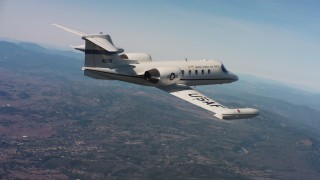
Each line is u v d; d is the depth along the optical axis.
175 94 51.28
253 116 45.88
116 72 50.75
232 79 61.88
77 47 49.72
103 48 45.47
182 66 55.72
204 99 49.97
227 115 44.28
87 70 49.94
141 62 53.72
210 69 58.31
